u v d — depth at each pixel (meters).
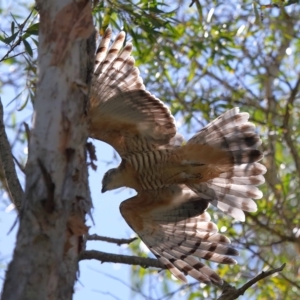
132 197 11.40
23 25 9.72
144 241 11.33
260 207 15.59
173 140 11.08
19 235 6.34
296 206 16.34
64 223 6.45
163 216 11.45
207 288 14.46
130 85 10.11
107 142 10.70
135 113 10.33
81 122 6.85
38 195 6.41
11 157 8.74
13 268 6.24
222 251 11.32
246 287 9.14
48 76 6.88
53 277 6.28
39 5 7.15
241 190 11.55
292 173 16.31
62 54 6.94
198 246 11.37
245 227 16.22
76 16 7.04
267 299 14.86
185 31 15.12
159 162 11.08
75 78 6.91
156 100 10.27
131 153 10.98
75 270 6.71
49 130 6.70
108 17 11.70
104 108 10.07
